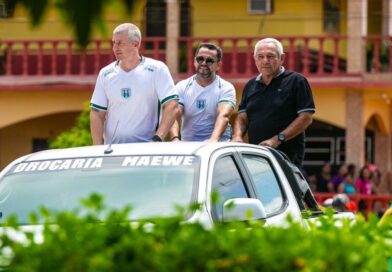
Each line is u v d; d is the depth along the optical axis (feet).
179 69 144.66
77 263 25.95
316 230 31.35
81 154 43.57
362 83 141.59
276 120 58.90
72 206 40.42
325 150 155.33
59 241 26.71
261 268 26.11
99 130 52.70
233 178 42.47
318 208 52.42
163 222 27.71
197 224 27.55
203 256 26.05
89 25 21.30
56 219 28.27
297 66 147.54
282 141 57.57
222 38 141.28
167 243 26.89
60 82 145.48
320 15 154.92
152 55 144.25
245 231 27.71
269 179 45.91
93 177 41.68
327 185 135.74
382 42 149.48
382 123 151.84
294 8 153.28
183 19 153.17
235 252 26.23
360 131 143.43
